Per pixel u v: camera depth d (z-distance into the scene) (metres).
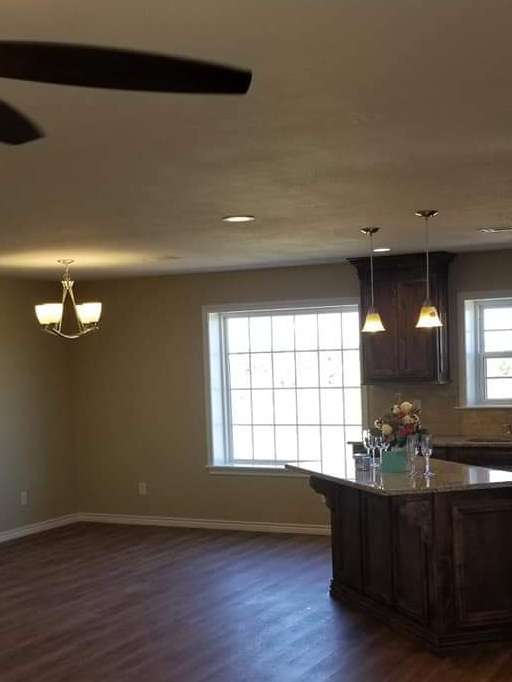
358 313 7.15
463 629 4.29
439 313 6.56
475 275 6.62
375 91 2.39
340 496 5.31
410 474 4.63
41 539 7.35
